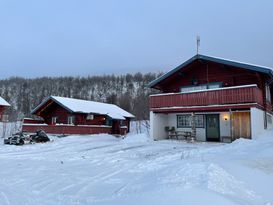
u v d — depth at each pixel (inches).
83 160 496.4
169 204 194.9
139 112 2324.1
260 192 243.1
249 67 724.7
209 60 789.2
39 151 642.8
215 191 218.4
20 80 3929.6
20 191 282.7
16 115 2126.0
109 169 399.9
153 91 2768.2
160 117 853.8
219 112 783.7
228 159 366.6
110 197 249.3
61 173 375.9
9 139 842.8
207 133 800.3
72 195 267.1
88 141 879.1
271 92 933.8
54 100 1187.3
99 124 1282.0
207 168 274.2
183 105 769.6
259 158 369.7
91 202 239.6
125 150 617.9
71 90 3848.4
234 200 204.5
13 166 439.5
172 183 248.4
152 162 426.3
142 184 273.4
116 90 3789.4
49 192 279.9
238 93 681.6
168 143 740.7
